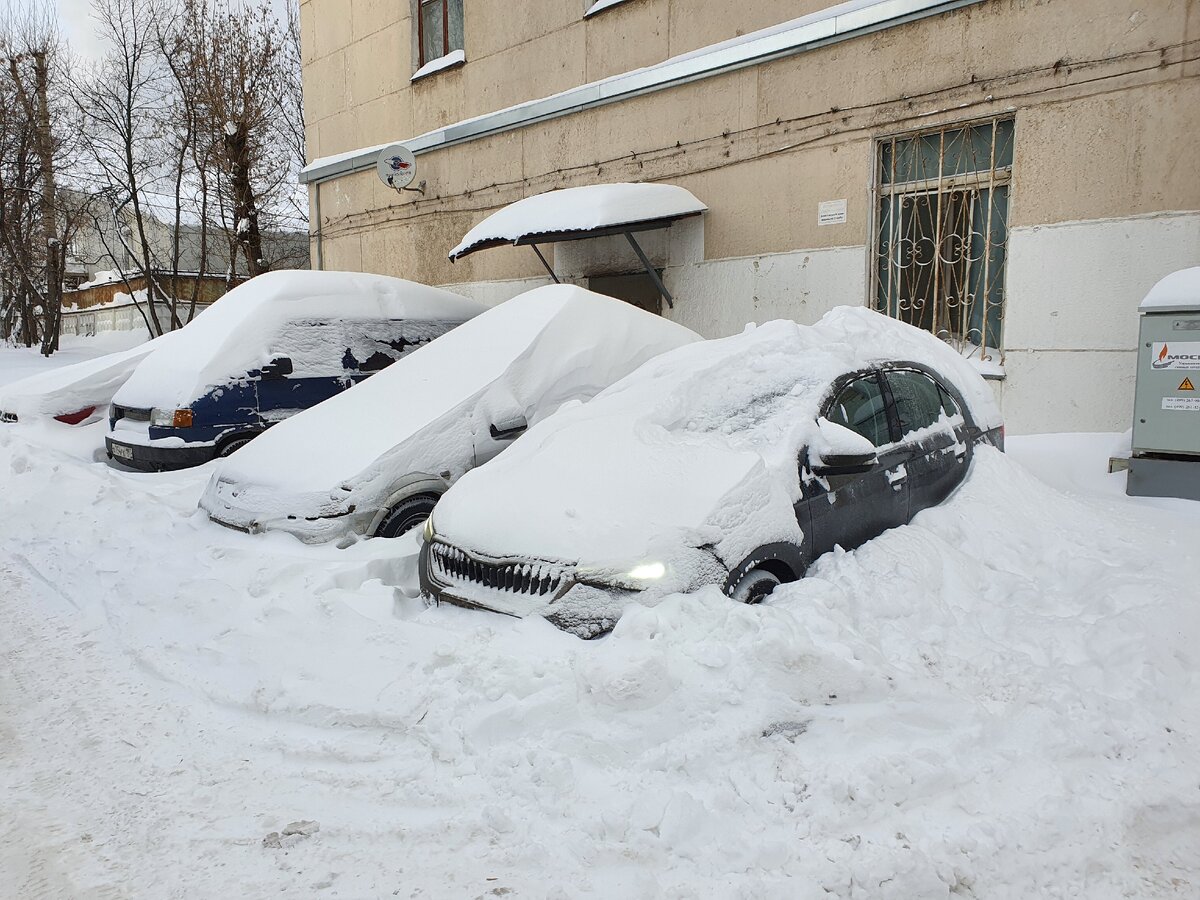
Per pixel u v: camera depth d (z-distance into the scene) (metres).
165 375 7.67
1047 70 7.18
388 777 3.06
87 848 2.72
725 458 4.08
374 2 14.33
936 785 2.82
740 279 9.55
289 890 2.51
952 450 5.23
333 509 5.00
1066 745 2.99
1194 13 6.48
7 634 4.46
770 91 9.08
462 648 3.62
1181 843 2.65
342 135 15.56
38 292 21.81
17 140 22.36
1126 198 6.90
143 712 3.61
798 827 2.66
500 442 5.61
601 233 9.55
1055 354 7.37
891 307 8.56
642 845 2.60
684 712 3.11
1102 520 4.91
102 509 6.26
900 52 8.07
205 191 19.39
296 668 3.78
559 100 11.20
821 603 3.64
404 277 14.58
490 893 2.47
